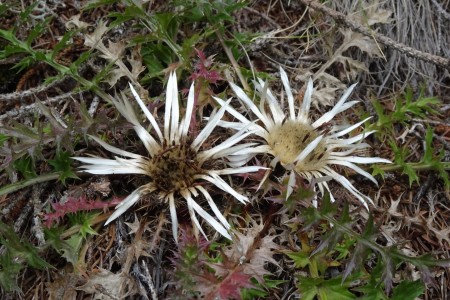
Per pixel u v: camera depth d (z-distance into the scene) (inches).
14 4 11.7
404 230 11.3
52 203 9.7
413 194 11.8
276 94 12.3
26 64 11.5
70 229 10.1
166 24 11.7
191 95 10.4
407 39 13.9
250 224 10.5
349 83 13.3
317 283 9.6
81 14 13.2
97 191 10.4
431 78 13.6
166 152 10.2
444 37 14.2
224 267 8.9
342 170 11.4
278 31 12.8
